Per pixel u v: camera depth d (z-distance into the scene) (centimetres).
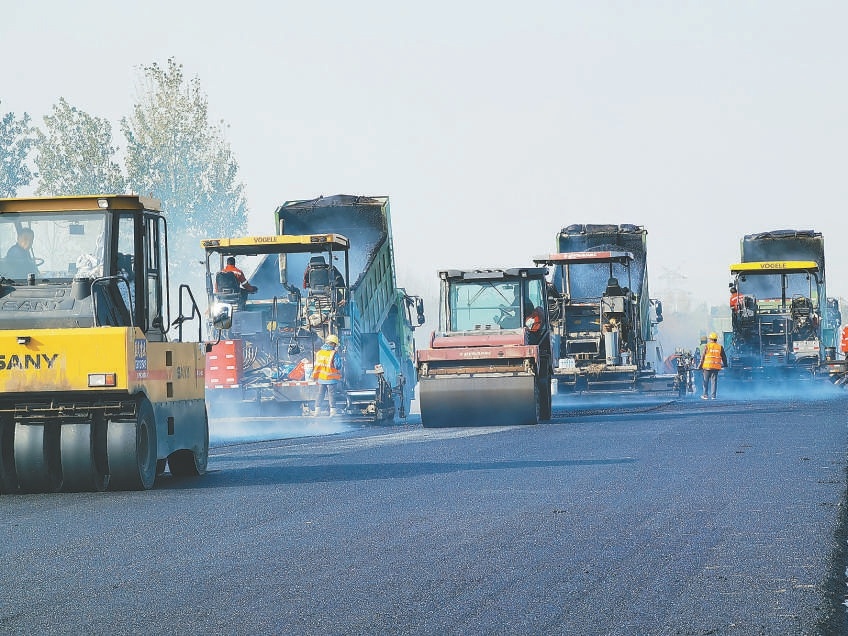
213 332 7506
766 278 11419
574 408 9181
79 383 3812
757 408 8138
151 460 4025
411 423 7969
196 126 16700
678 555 2531
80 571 2495
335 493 3731
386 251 8831
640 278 10844
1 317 3944
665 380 10031
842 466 4222
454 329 7612
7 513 3475
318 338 7481
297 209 8875
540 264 10000
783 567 2388
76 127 16300
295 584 2302
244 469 4666
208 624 1989
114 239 4081
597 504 3334
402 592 2203
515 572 2375
